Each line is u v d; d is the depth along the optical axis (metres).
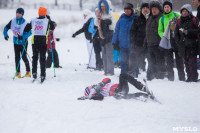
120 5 163.50
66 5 179.88
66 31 92.81
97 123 11.32
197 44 20.41
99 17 24.77
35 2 183.75
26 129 10.68
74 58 42.81
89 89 15.89
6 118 12.10
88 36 29.64
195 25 20.28
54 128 10.70
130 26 22.88
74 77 23.39
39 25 21.70
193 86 18.97
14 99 15.39
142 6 22.61
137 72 23.44
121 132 10.30
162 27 21.16
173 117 12.40
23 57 23.45
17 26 22.53
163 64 21.98
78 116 12.26
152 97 14.88
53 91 17.73
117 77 23.55
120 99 15.20
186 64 20.91
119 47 23.33
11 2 172.00
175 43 21.03
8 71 26.55
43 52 21.47
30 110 13.23
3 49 42.25
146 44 22.30
